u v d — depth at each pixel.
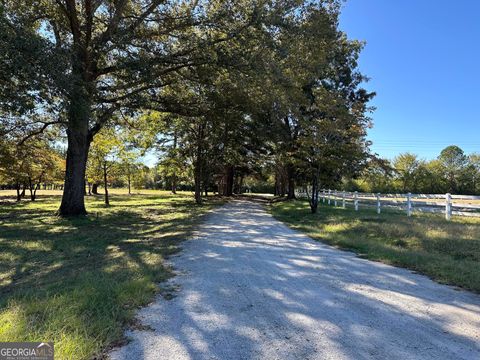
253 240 10.06
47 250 8.76
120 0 13.61
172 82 17.48
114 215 17.78
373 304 4.69
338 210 20.50
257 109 19.73
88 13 14.11
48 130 21.09
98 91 13.51
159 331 3.77
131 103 15.98
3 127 16.89
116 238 10.62
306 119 19.09
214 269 6.59
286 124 29.09
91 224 14.21
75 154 16.83
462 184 67.75
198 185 29.20
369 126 18.42
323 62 16.83
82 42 13.75
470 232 10.14
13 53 8.53
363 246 8.88
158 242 9.72
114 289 5.01
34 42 8.96
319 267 6.81
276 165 39.97
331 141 17.78
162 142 29.03
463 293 5.23
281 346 3.44
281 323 4.02
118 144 26.09
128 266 6.67
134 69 13.24
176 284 5.61
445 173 69.12
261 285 5.53
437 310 4.49
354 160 18.06
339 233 11.33
